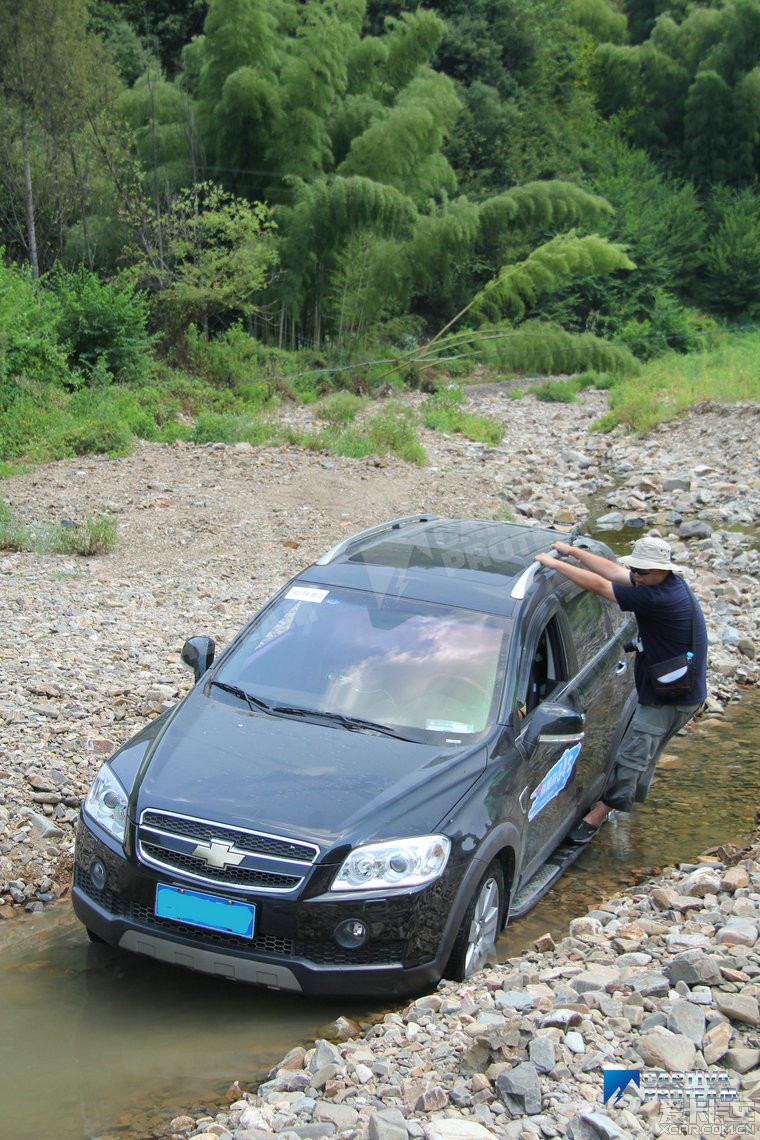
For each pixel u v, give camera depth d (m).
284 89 34.84
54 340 23.02
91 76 31.31
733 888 5.29
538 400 34.62
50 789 6.25
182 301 28.30
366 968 4.13
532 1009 4.00
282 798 4.36
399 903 4.13
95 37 32.00
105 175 31.38
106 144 30.91
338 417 25.41
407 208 33.66
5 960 4.84
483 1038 3.66
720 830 6.45
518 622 5.38
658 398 26.73
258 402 27.02
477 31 58.91
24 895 5.43
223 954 4.18
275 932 4.11
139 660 8.52
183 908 4.23
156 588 10.91
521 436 25.92
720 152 64.12
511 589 5.61
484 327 40.72
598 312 53.34
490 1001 4.11
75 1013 4.38
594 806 6.37
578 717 5.03
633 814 6.69
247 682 5.23
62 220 31.69
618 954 4.63
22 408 19.70
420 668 5.16
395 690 5.06
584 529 15.47
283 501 15.20
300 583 5.76
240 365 28.67
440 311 49.09
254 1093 3.79
